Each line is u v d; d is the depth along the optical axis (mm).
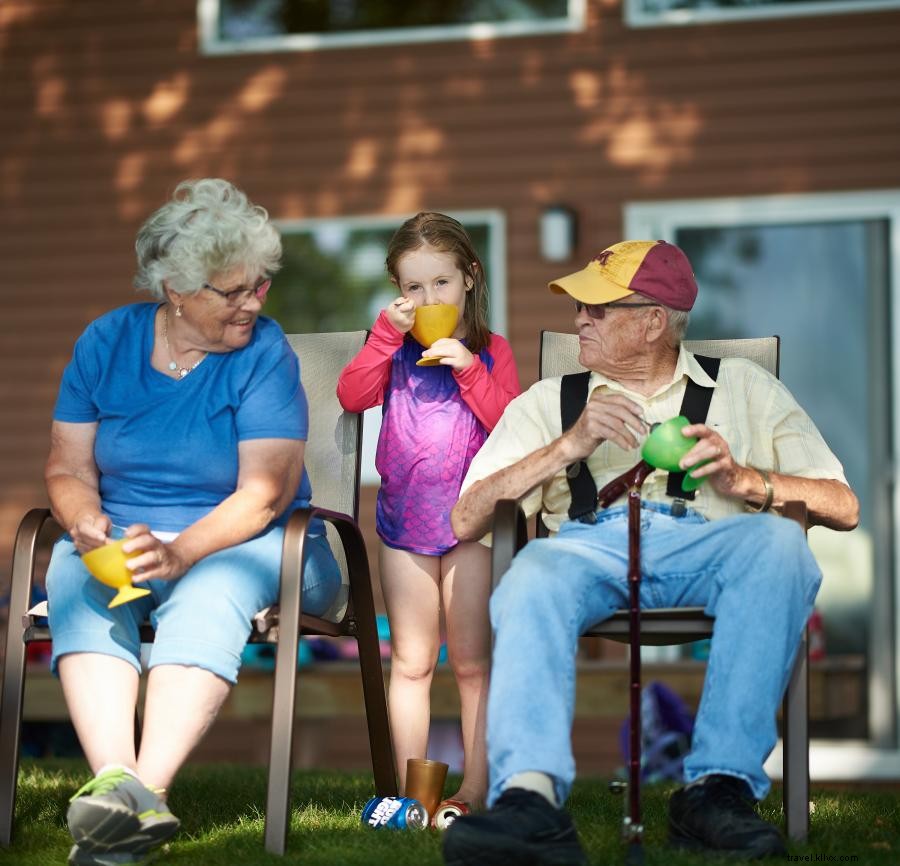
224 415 3594
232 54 8680
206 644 3207
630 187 8250
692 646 7879
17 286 8820
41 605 3514
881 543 8023
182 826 3709
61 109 8820
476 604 4023
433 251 4156
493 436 3764
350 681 6945
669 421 3299
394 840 3414
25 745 7590
